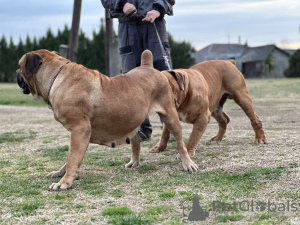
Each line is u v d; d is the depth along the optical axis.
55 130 8.37
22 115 11.31
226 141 6.38
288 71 47.03
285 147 5.55
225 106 12.78
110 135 4.37
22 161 5.50
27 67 4.25
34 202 3.63
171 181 4.24
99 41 29.97
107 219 3.20
